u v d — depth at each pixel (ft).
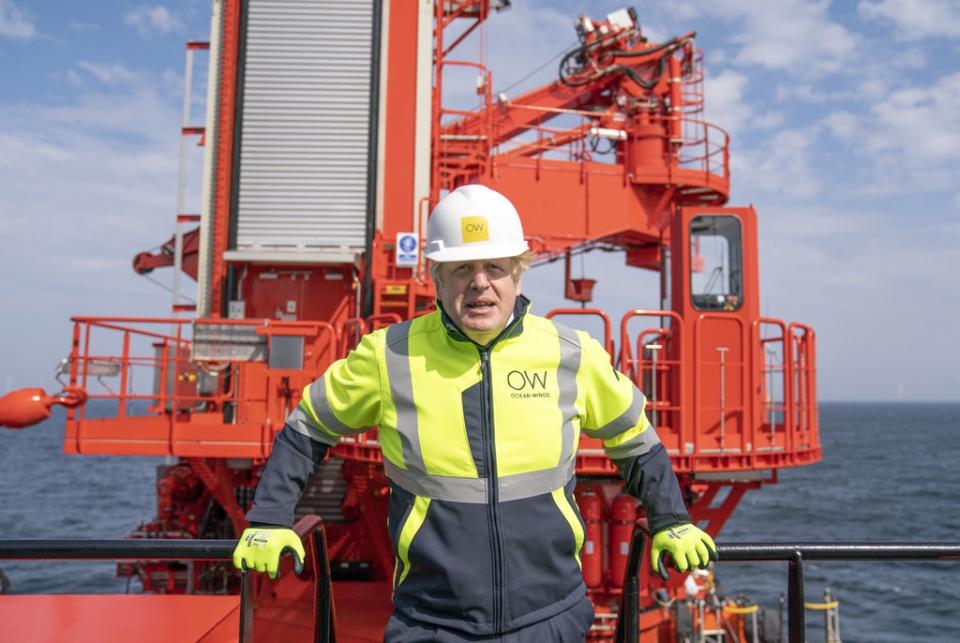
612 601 24.86
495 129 44.86
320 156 35.76
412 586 6.72
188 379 33.63
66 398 26.50
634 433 7.19
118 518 105.70
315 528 7.38
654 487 7.01
